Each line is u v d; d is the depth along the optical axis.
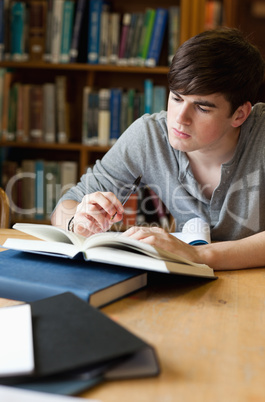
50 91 2.71
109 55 2.67
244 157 1.41
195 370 0.59
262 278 1.01
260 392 0.55
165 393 0.54
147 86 2.64
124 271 0.90
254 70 1.22
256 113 1.42
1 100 2.71
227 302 0.86
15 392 0.49
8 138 2.75
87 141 2.72
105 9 2.64
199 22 2.57
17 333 0.61
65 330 0.62
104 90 2.67
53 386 0.52
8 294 0.84
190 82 1.11
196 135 1.20
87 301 0.77
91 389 0.54
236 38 1.19
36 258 1.00
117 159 1.55
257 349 0.66
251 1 3.44
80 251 0.91
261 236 1.13
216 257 1.05
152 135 1.51
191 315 0.79
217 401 0.53
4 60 2.71
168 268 0.84
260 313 0.81
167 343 0.67
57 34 2.67
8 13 2.67
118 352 0.56
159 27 2.61
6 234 1.34
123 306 0.82
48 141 2.75
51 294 0.80
